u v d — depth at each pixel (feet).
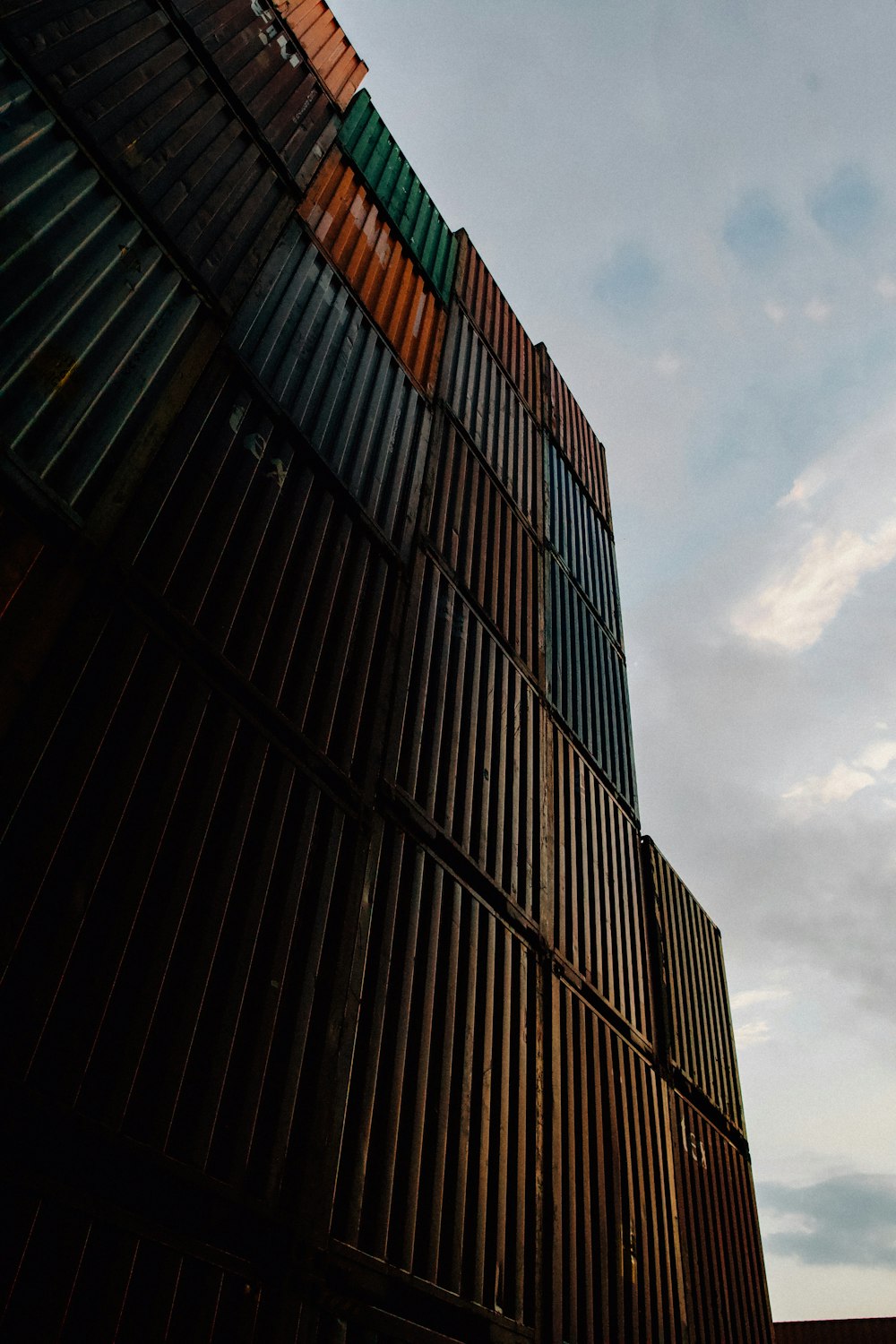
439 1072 22.21
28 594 15.51
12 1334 11.51
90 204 19.45
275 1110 16.94
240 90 26.55
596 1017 32.81
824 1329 91.50
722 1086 44.93
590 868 36.91
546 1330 23.02
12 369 16.25
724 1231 37.73
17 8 18.95
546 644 40.45
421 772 26.18
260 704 20.01
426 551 31.32
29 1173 12.48
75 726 15.58
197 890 16.83
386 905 22.24
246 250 25.14
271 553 22.11
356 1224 17.93
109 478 18.03
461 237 47.65
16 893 13.60
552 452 53.11
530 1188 24.67
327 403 27.37
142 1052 14.67
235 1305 14.89
